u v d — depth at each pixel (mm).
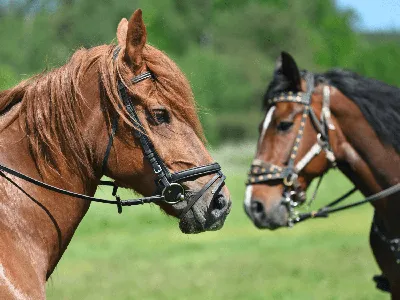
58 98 5992
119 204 6008
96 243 24625
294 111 9719
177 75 6102
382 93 9602
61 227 6039
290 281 17203
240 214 31641
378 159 9484
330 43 86938
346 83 9680
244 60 67062
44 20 49594
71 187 6074
